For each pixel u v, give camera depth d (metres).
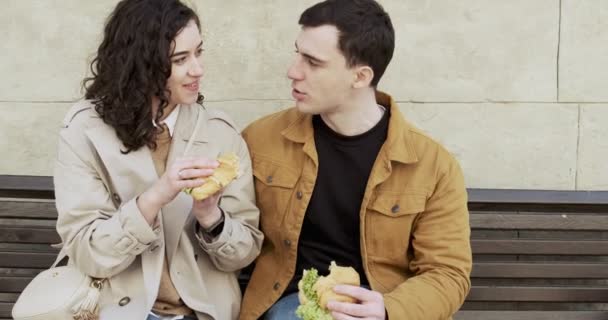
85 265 2.20
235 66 2.94
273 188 2.47
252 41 2.93
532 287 2.91
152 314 2.30
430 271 2.37
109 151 2.26
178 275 2.33
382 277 2.46
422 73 2.92
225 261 2.34
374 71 2.34
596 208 2.88
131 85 2.21
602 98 2.93
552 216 2.88
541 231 2.95
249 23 2.92
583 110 2.93
